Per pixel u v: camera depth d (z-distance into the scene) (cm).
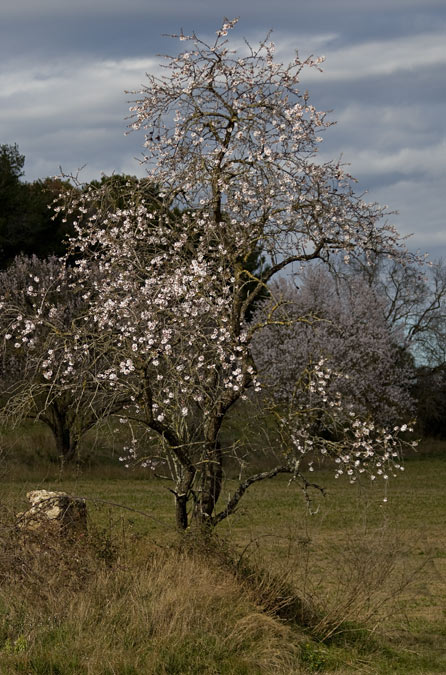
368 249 1188
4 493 1021
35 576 781
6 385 2023
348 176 1130
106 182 1202
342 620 891
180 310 1056
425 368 4941
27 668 646
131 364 976
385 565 944
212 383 1061
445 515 2177
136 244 1166
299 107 1105
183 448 1059
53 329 1064
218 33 1120
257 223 1125
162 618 756
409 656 858
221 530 1673
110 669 653
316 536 1448
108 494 2348
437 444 4759
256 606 849
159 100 1139
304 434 1097
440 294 4797
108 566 870
